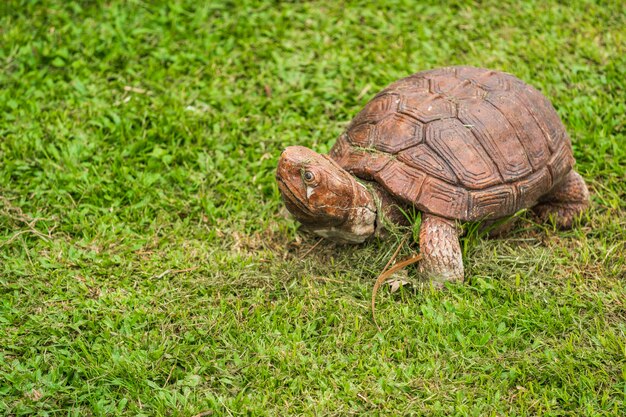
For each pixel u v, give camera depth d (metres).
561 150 1.90
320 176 1.78
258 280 1.85
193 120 2.10
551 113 1.92
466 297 1.82
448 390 1.71
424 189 1.80
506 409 1.70
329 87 2.18
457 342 1.76
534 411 1.70
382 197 1.84
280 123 2.11
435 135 1.82
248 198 1.99
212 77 2.20
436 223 1.81
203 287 1.84
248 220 1.96
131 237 1.92
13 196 1.96
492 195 1.82
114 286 1.85
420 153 1.82
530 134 1.87
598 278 1.86
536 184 1.86
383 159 1.82
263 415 1.69
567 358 1.74
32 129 2.07
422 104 1.86
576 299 1.82
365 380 1.72
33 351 1.75
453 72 1.93
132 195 1.97
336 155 1.88
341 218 1.81
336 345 1.77
